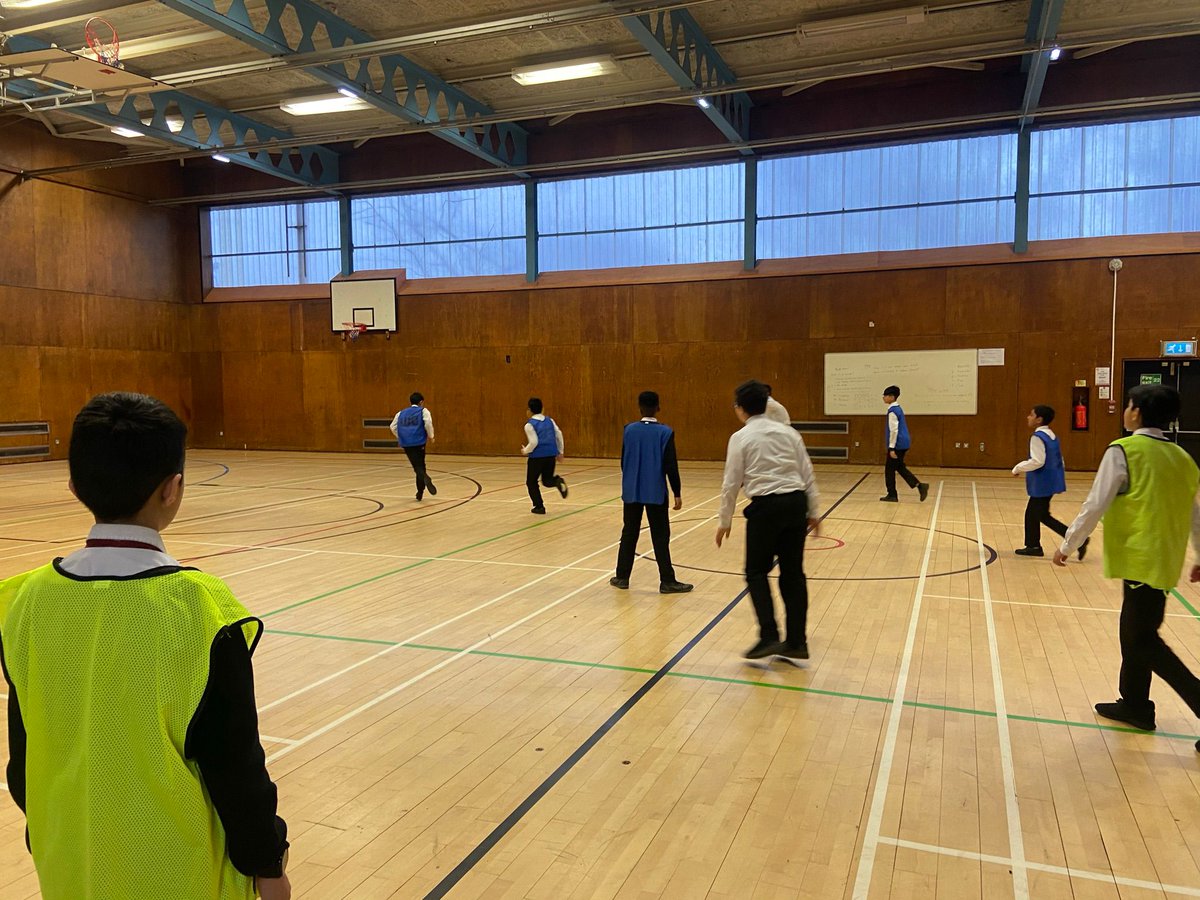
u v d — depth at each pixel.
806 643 4.21
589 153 15.24
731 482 4.06
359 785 2.91
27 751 1.14
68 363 16.09
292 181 16.22
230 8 8.88
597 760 3.09
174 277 18.25
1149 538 3.09
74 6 9.17
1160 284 12.55
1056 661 4.20
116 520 1.16
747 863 2.39
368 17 10.42
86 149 16.30
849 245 14.23
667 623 4.93
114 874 1.07
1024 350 13.30
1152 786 2.84
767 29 10.87
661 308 15.35
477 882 2.31
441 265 16.84
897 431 9.92
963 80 12.99
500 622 4.97
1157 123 12.41
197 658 1.08
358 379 17.56
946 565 6.50
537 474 9.43
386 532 8.20
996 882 2.29
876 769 2.99
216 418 18.64
